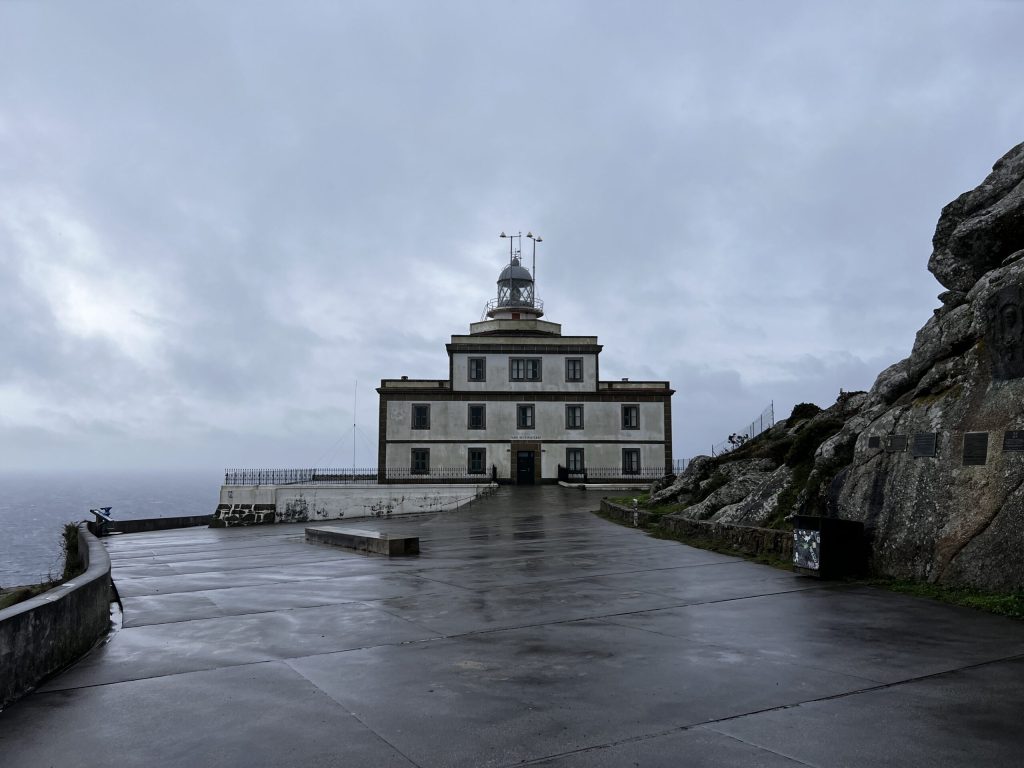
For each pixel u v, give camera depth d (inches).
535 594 444.1
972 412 445.1
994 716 223.9
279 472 1723.7
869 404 601.6
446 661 292.8
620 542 742.5
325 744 207.5
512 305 2471.7
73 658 300.7
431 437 2100.1
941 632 334.0
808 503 593.3
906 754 195.9
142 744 209.2
